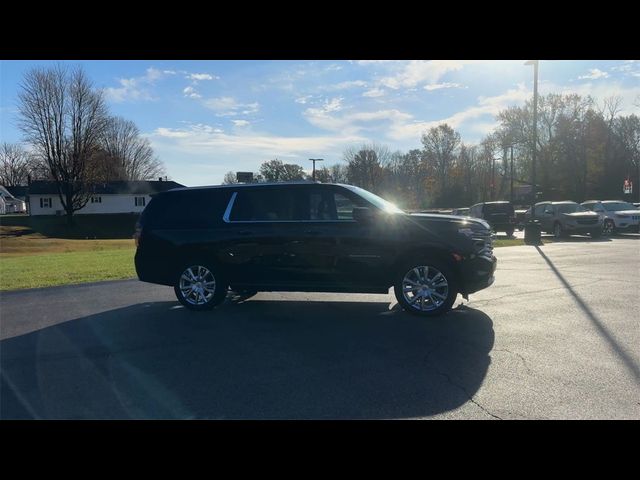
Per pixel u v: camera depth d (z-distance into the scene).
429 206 77.69
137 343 6.26
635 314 7.36
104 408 4.32
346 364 5.32
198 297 8.06
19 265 15.62
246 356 5.66
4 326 7.26
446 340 6.14
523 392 4.48
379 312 7.78
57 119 63.12
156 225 8.25
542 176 60.22
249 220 7.93
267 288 7.87
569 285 9.84
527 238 21.11
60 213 72.69
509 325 6.79
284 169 76.88
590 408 4.13
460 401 4.32
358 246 7.46
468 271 7.19
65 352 5.93
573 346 5.81
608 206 26.77
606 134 60.09
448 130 78.31
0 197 92.06
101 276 12.45
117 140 92.44
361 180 74.50
